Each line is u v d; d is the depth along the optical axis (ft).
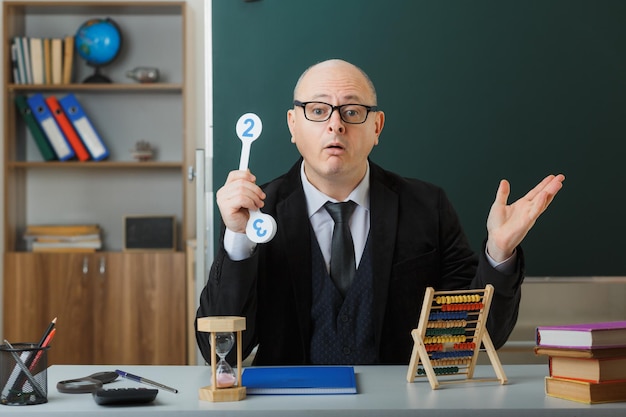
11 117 14.53
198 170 9.50
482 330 5.33
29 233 14.21
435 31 9.68
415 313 6.82
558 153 9.74
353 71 6.36
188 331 13.85
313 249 6.68
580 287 10.14
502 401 4.64
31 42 14.49
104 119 15.16
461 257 7.07
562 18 9.75
